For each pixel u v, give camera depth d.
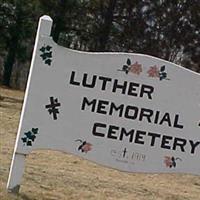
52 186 6.55
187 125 6.03
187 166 6.05
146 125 5.96
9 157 7.70
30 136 5.85
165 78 5.98
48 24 5.84
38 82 5.84
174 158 6.03
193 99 6.03
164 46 25.30
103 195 6.56
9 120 11.98
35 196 5.97
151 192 7.16
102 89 5.90
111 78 5.91
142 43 25.06
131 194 6.87
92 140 5.90
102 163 5.92
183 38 25.50
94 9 25.20
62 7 25.16
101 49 25.08
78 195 6.36
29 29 31.05
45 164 7.75
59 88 5.86
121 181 7.51
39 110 5.86
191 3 25.47
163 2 25.41
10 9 30.78
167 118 6.00
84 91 5.88
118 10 25.09
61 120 5.87
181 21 25.53
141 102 5.95
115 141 5.93
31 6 28.61
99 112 5.90
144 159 5.98
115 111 5.92
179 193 7.42
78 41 26.52
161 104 5.98
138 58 5.93
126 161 5.95
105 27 24.95
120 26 25.12
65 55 5.86
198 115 6.04
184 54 25.92
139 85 5.94
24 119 5.85
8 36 31.73
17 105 17.41
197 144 6.05
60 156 8.49
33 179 6.68
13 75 36.97
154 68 5.95
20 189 6.11
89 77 5.88
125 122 5.93
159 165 6.00
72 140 5.89
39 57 5.85
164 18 25.39
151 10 25.23
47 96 5.86
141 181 7.78
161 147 6.00
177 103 6.00
